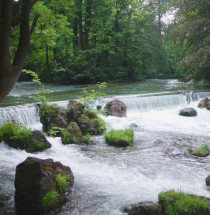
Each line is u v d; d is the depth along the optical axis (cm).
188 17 2189
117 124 1266
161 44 2894
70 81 2822
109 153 902
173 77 3438
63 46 2798
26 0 641
